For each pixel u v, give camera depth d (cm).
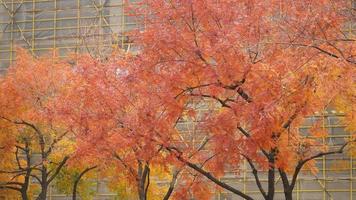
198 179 2012
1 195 3198
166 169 1939
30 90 2812
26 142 2920
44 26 4416
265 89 1694
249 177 3788
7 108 2769
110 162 2248
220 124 1753
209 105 1986
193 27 1827
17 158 2973
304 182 3791
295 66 1698
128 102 2067
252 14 1797
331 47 1756
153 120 1867
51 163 2970
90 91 2130
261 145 1741
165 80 1833
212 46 1778
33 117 2688
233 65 1734
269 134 1716
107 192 3953
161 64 1838
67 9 4381
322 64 1683
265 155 1872
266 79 1692
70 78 2742
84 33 3975
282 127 1791
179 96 1848
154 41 1816
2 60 4441
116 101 2080
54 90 2839
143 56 1886
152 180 2933
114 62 2234
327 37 1748
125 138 1955
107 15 4228
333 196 3769
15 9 4500
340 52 1689
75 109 2270
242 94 1767
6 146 2848
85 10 4331
